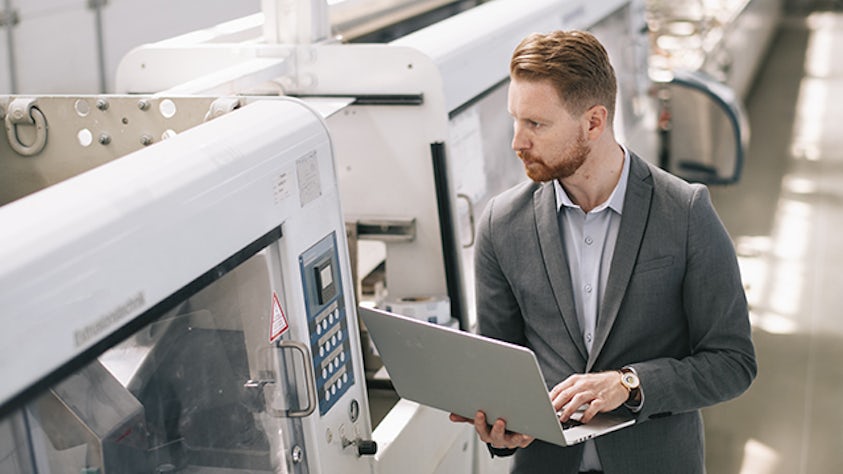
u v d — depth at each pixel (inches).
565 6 153.2
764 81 426.9
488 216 83.7
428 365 75.0
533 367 65.7
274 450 69.9
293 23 106.3
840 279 235.5
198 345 61.1
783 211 279.9
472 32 120.0
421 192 106.6
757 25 415.2
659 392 75.2
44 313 47.3
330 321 77.1
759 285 233.6
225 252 62.5
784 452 171.2
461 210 120.1
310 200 74.0
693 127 263.3
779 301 225.5
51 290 47.8
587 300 80.7
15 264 46.3
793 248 254.2
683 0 299.0
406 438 93.7
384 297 113.3
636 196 77.8
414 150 105.3
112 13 144.4
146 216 55.4
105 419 52.6
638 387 74.9
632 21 207.9
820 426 178.9
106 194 54.4
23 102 80.5
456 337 69.9
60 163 82.0
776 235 263.1
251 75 96.1
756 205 285.1
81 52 140.4
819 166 318.0
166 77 108.7
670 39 288.8
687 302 78.4
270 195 68.1
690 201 77.2
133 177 57.3
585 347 81.0
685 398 76.3
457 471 110.0
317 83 105.4
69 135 81.0
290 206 70.9
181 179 59.6
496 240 82.9
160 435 57.6
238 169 64.9
